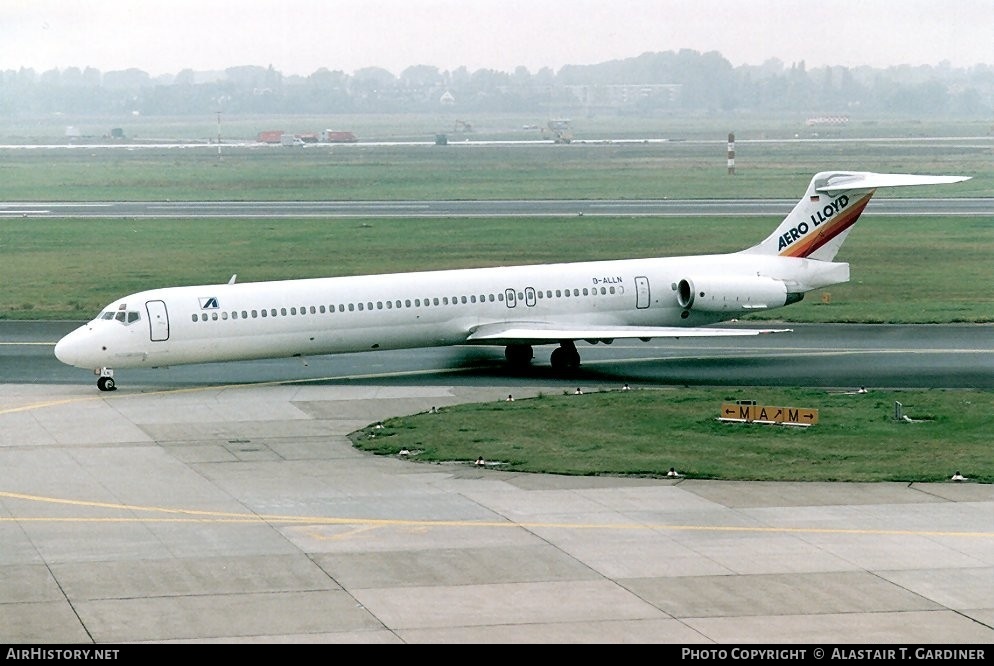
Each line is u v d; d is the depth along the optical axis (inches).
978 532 4347.9
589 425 6043.3
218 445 5772.6
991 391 6806.1
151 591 3779.5
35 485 5049.2
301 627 3484.3
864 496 4813.0
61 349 6830.7
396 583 3853.3
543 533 4360.2
